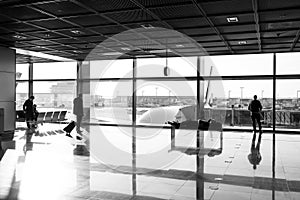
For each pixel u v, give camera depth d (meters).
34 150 7.66
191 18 7.23
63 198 4.05
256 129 12.88
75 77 16.17
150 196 4.15
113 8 6.53
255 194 4.23
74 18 7.38
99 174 5.36
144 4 6.22
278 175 5.32
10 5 6.30
